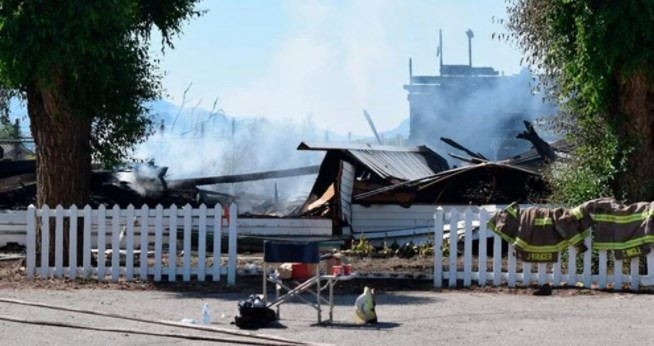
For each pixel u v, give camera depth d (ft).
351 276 40.16
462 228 65.31
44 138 57.06
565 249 51.08
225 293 50.24
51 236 56.85
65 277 54.34
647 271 50.62
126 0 53.11
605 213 50.62
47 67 52.54
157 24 63.72
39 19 51.24
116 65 59.67
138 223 72.79
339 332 37.01
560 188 56.90
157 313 42.22
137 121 64.08
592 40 51.26
